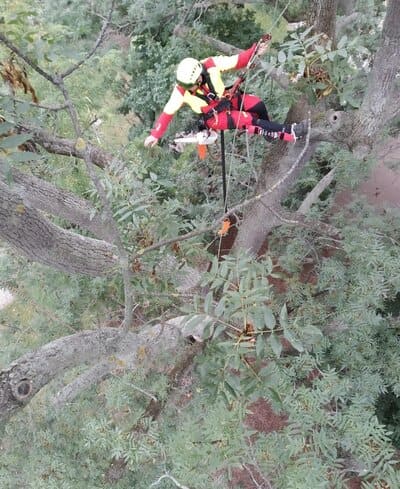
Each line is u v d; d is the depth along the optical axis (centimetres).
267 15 1059
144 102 938
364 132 507
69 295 695
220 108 388
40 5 789
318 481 401
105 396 646
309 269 866
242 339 294
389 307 796
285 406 462
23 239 404
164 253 455
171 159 838
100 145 739
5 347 759
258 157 808
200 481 439
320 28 465
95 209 454
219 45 743
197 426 459
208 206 723
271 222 695
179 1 879
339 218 752
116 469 601
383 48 448
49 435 577
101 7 938
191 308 295
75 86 707
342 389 510
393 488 402
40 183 507
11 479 591
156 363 641
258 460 450
